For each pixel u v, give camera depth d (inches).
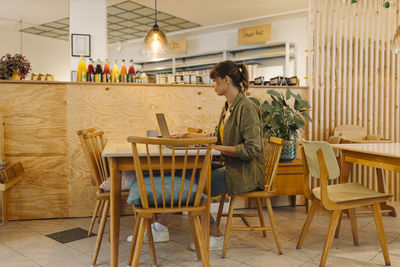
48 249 100.3
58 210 133.3
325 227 122.0
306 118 144.6
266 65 284.2
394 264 90.1
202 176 74.4
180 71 329.1
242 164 93.4
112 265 79.6
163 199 73.5
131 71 144.2
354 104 168.1
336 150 142.7
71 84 133.0
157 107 141.3
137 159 71.1
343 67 167.3
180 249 100.6
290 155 140.0
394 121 173.9
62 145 132.7
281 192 140.0
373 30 167.3
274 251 99.1
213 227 101.9
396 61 172.6
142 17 274.5
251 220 130.7
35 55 338.0
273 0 235.0
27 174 130.5
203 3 240.2
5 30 316.5
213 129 147.3
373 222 127.3
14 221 129.3
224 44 308.8
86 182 134.6
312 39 158.7
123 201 137.7
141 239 73.6
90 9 184.7
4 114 127.6
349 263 90.6
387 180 159.5
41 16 273.9
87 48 184.2
